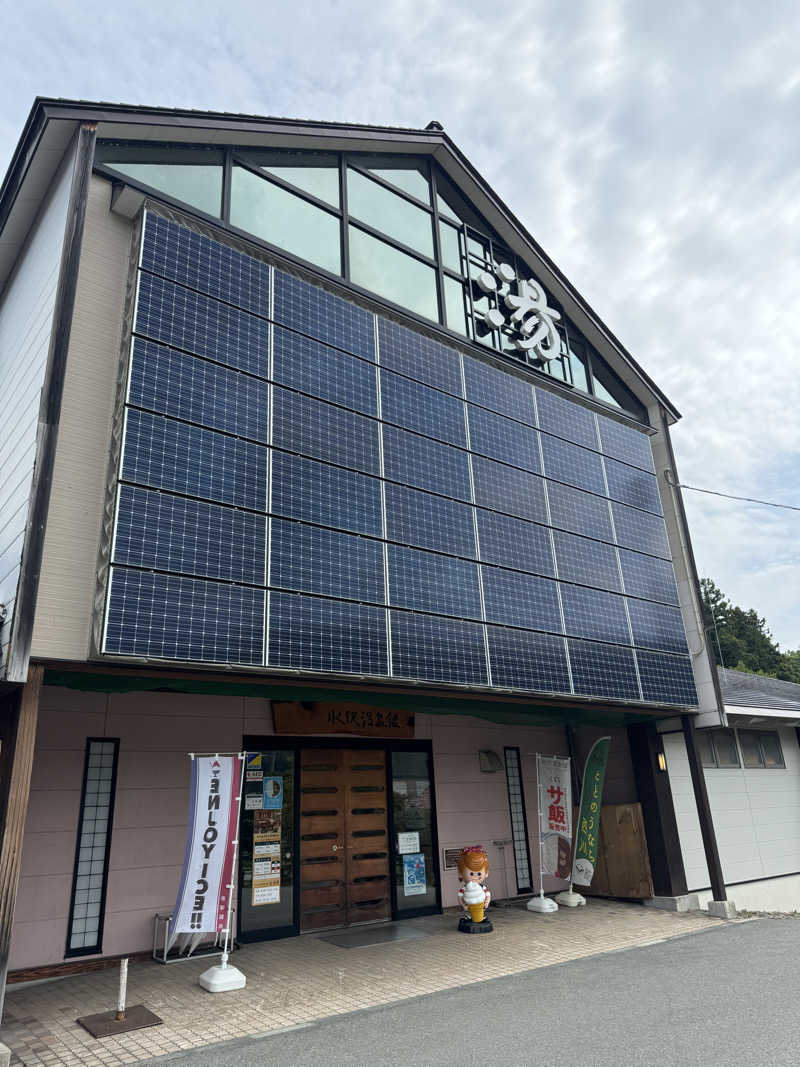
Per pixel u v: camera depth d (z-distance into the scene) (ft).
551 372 42.24
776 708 48.44
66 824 26.96
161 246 25.64
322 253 33.40
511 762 42.39
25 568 19.88
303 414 27.45
